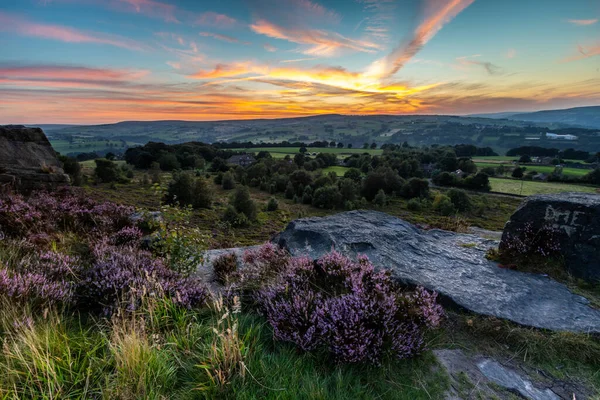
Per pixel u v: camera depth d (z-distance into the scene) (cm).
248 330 293
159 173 7088
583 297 395
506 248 525
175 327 312
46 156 1373
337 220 687
